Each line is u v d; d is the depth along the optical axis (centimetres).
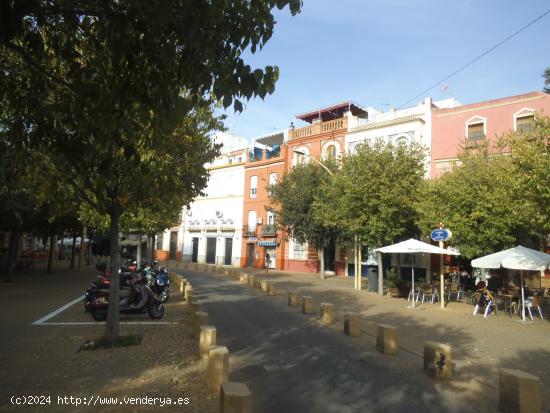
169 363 709
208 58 368
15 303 1394
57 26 464
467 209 1667
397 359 812
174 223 2238
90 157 517
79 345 829
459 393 621
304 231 2809
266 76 387
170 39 395
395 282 1917
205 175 1046
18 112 501
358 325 1030
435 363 686
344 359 798
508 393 543
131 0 349
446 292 1869
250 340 945
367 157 1955
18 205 1645
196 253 4953
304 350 861
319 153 3434
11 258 2167
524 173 1179
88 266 3753
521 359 840
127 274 1355
